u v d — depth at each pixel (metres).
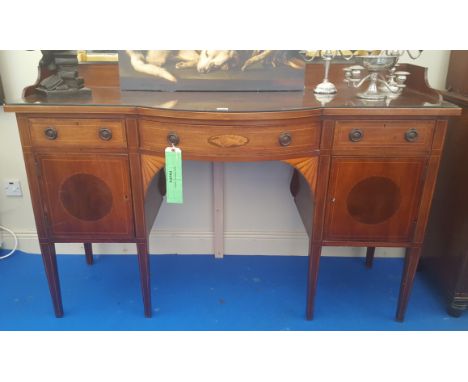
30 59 1.76
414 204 1.44
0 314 1.64
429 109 1.30
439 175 1.75
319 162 1.38
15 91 1.80
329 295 1.79
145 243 1.50
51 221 1.47
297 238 2.06
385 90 1.61
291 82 1.67
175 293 1.78
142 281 1.57
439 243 1.75
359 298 1.77
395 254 2.08
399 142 1.35
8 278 1.87
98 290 1.80
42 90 1.46
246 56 1.64
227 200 2.00
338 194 1.42
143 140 1.36
